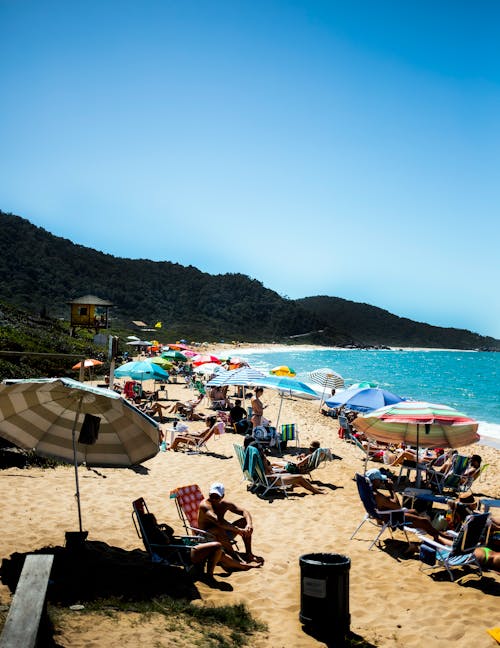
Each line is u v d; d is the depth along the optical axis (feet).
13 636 11.64
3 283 479.82
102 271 619.67
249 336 611.47
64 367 95.81
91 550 21.04
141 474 35.14
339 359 372.79
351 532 25.93
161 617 15.99
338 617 16.01
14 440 21.39
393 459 44.11
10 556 19.62
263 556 22.63
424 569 21.54
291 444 51.52
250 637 15.66
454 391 151.84
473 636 16.22
